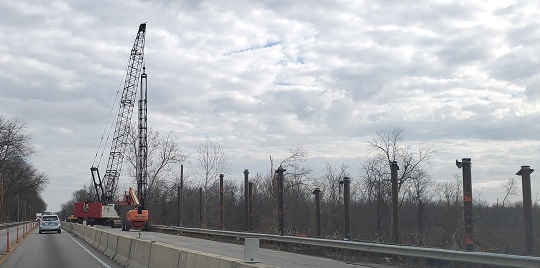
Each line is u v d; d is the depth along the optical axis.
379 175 59.84
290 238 28.27
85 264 19.98
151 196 82.44
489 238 35.22
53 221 54.25
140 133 79.94
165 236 44.66
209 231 40.09
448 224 45.06
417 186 62.94
